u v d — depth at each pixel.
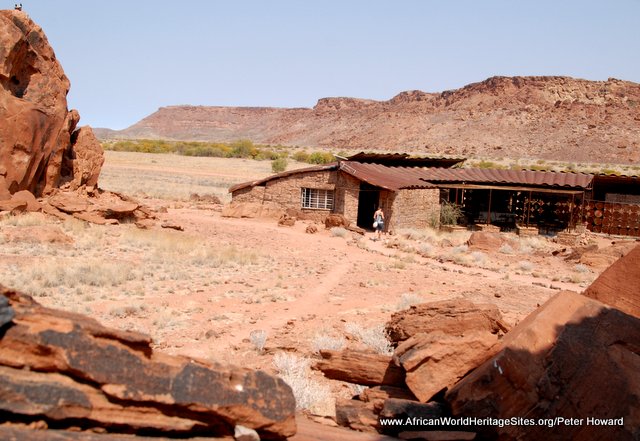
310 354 10.66
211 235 26.14
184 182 57.81
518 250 29.06
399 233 32.06
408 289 17.64
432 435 6.08
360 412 7.02
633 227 39.16
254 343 10.90
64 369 4.20
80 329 4.36
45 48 26.75
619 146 156.62
